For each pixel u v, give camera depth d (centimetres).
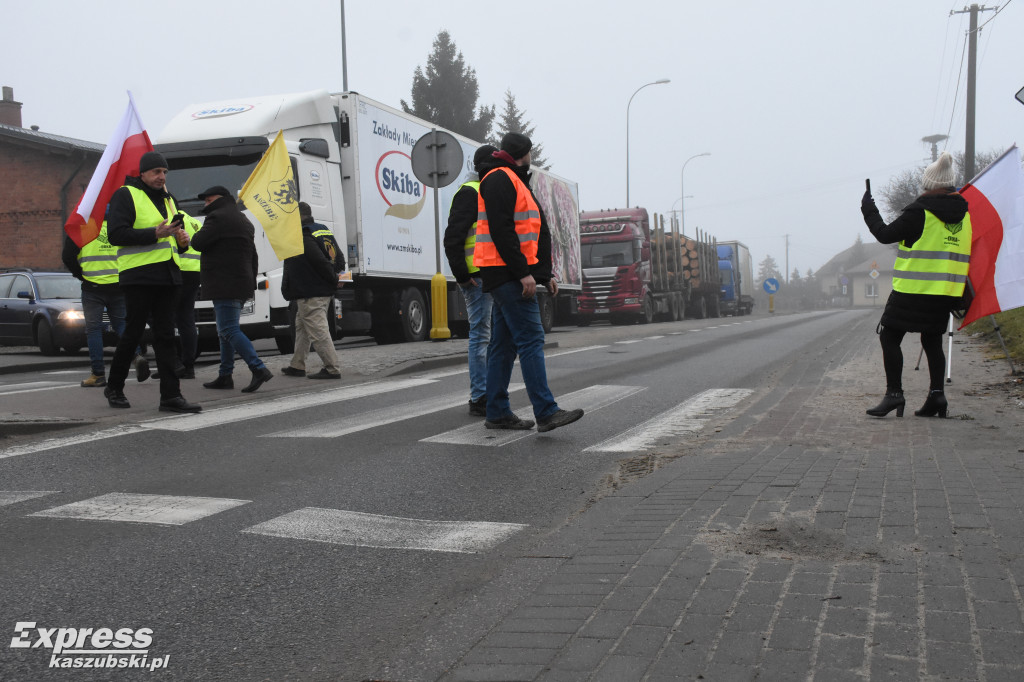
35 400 835
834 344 1606
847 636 271
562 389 961
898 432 625
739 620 286
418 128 1761
